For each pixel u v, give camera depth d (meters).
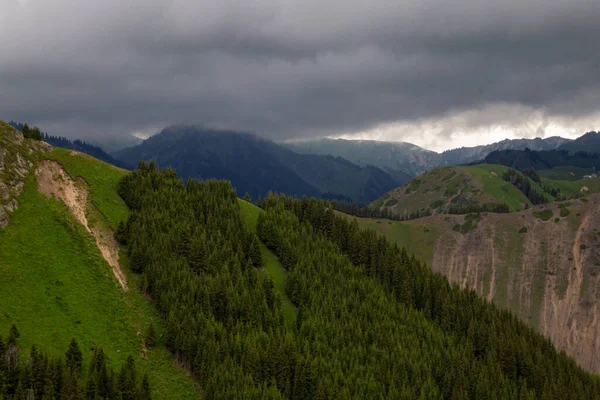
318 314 135.12
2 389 77.69
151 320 112.56
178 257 129.62
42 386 79.69
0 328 88.81
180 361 107.06
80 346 95.12
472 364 140.88
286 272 153.88
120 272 119.56
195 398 100.50
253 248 149.00
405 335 142.75
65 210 122.75
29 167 124.19
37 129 135.62
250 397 99.31
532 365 154.62
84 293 107.31
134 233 128.88
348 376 118.00
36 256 106.75
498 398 134.25
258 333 117.75
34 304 97.38
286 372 111.31
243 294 127.00
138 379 96.94
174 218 142.88
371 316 144.62
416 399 121.81
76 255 114.25
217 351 106.88
